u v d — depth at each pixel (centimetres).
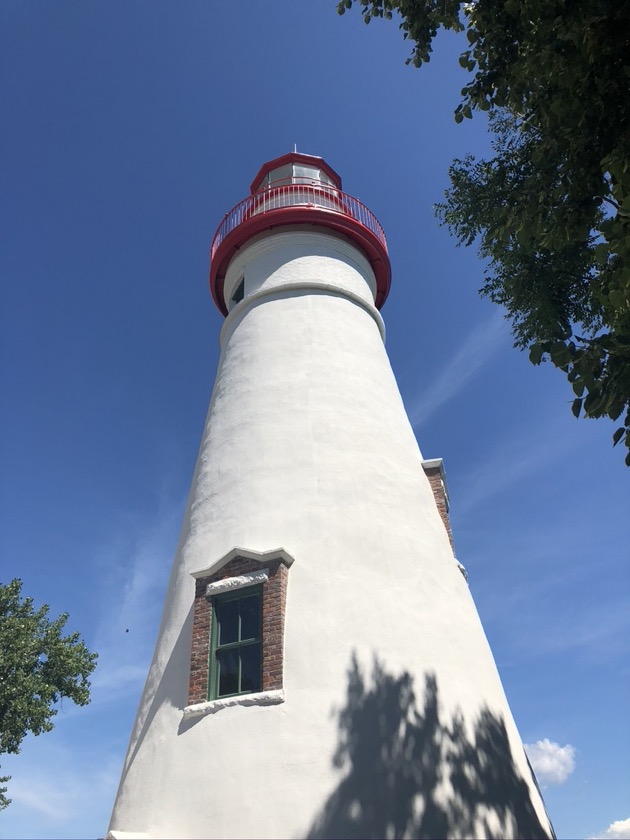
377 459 1105
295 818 723
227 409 1220
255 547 976
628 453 678
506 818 791
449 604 986
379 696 819
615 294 633
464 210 1355
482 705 895
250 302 1394
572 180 770
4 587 2398
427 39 1002
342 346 1271
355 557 956
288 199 1569
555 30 705
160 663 956
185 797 779
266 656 850
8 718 2083
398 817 729
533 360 709
